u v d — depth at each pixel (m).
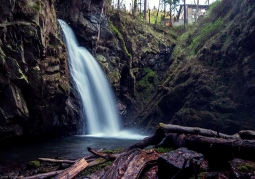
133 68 33.59
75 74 22.94
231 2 30.34
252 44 21.91
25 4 15.76
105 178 5.90
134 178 5.90
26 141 17.62
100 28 29.00
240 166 4.97
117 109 28.69
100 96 25.66
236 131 20.47
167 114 27.55
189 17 53.94
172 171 5.59
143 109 31.28
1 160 11.28
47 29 17.97
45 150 13.85
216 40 26.44
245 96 21.45
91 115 24.12
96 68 26.42
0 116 14.41
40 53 16.33
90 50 27.52
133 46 33.59
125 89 31.33
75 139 19.11
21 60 14.84
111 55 29.97
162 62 37.56
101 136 22.20
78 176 6.99
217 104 22.44
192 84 25.44
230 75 23.30
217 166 5.82
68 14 25.69
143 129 27.98
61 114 19.62
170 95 27.16
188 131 8.45
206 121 21.81
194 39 34.25
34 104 16.47
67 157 11.51
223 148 5.79
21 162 10.87
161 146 9.01
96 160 8.02
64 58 19.33
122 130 29.08
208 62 26.12
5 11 14.17
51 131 19.41
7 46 14.12
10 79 14.23
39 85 16.11
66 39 23.42
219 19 30.48
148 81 35.03
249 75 21.44
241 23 23.97
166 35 40.91
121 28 33.25
